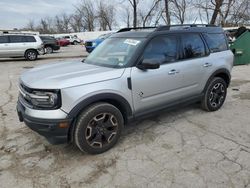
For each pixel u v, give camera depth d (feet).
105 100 10.96
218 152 11.19
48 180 9.42
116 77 10.91
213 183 9.07
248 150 11.36
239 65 37.11
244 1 52.95
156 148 11.61
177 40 13.46
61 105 9.67
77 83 9.95
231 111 16.51
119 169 10.03
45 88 9.61
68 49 95.50
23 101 10.85
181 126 14.05
